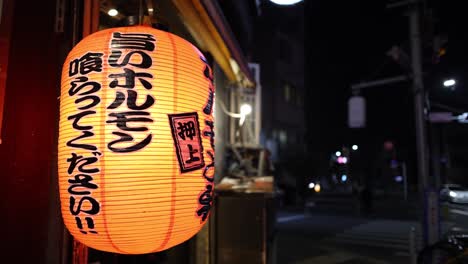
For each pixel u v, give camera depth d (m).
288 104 40.78
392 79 10.41
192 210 2.34
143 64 2.25
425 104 8.08
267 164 10.02
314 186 33.81
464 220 5.18
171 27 5.16
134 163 2.11
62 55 3.19
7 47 2.95
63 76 2.42
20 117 2.97
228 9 8.97
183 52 2.43
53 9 3.28
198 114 2.45
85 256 3.11
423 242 6.08
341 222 18.14
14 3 3.06
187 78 2.39
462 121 5.81
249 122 9.06
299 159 34.09
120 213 2.07
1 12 2.96
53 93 3.13
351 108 11.51
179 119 2.29
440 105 7.15
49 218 2.96
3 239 2.80
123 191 2.08
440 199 5.66
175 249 5.56
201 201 2.42
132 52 2.26
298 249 11.60
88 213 2.10
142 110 2.17
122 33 2.35
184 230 2.32
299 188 32.78
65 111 2.30
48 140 3.06
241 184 6.99
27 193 2.94
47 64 3.15
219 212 5.98
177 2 4.25
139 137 2.14
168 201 2.17
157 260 4.67
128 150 2.11
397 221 15.88
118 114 2.15
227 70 7.38
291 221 18.84
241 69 7.13
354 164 19.91
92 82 2.21
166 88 2.27
